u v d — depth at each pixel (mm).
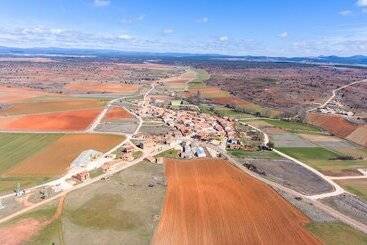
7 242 87062
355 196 121375
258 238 92188
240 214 104125
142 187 119188
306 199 116875
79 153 151250
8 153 150250
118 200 109000
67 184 119688
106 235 91375
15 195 111625
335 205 113875
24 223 95188
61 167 135625
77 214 100812
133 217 99812
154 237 91062
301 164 149875
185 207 106688
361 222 103938
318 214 106625
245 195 116812
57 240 88688
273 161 151375
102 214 101000
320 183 131000
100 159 144375
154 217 100125
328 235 95500
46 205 105188
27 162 140250
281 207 109750
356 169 147625
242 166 143250
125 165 138875
